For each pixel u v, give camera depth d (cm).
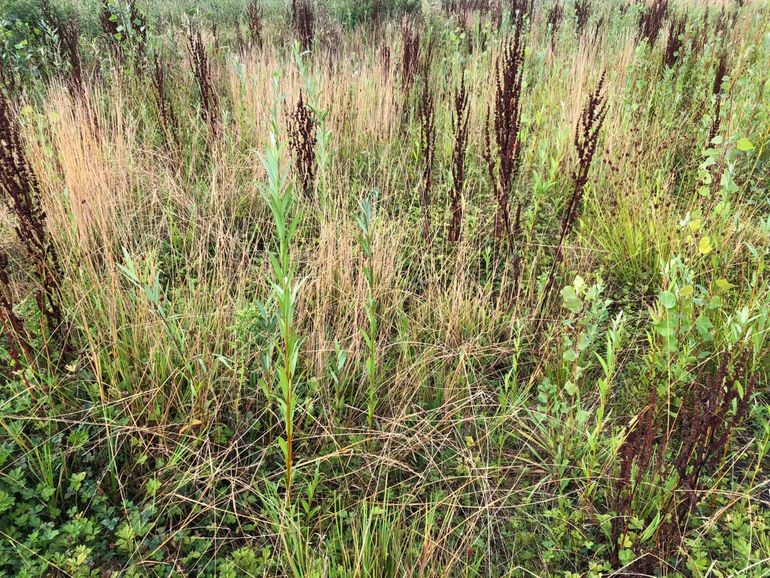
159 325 256
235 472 230
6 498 193
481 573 202
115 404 238
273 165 162
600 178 415
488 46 662
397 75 598
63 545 193
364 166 475
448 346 288
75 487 206
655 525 192
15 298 283
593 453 218
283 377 182
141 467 227
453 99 560
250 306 272
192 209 369
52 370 256
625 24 794
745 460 240
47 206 326
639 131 473
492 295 343
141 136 493
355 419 259
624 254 350
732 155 329
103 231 305
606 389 212
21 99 476
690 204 360
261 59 616
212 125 487
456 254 353
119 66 568
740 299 285
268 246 365
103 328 270
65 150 363
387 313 304
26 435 222
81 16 748
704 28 741
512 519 219
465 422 261
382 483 232
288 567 195
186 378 245
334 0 987
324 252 325
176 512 212
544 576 197
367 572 181
